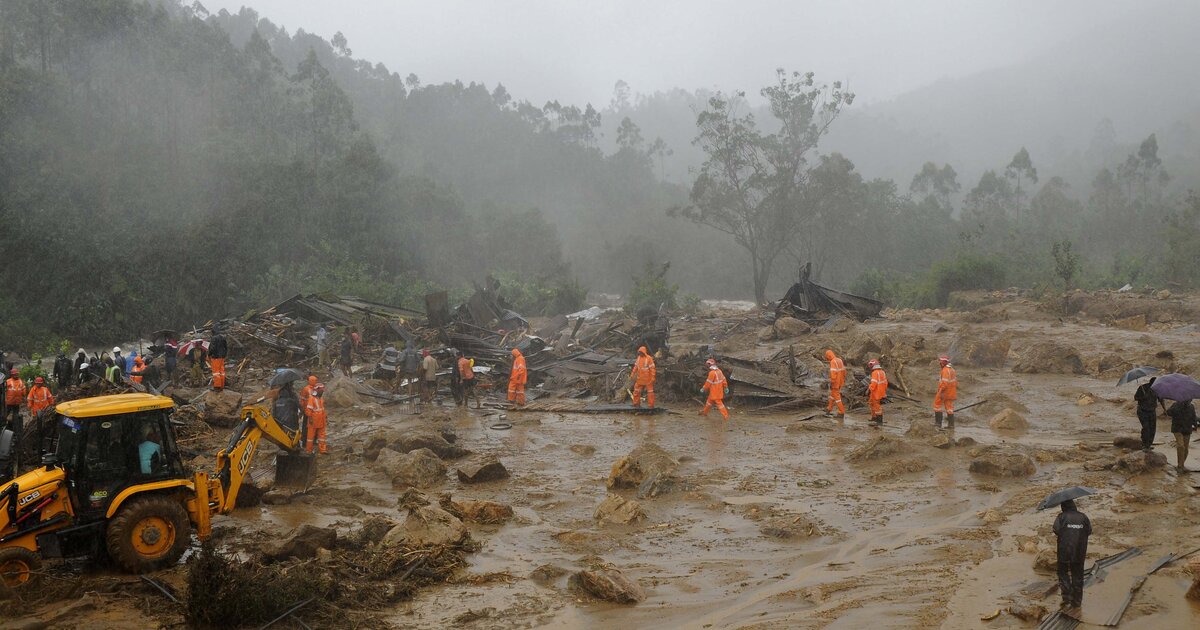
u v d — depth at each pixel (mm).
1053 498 8898
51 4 65812
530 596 9906
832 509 13727
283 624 8828
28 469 15875
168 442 10992
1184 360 28312
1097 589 9359
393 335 36875
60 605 9383
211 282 63250
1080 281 56719
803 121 76500
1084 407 22781
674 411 23891
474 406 24516
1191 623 8352
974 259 59219
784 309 43000
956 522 12742
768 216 78375
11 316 52656
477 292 41031
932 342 35125
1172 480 14312
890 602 9312
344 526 12641
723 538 12328
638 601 9688
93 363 28344
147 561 10398
